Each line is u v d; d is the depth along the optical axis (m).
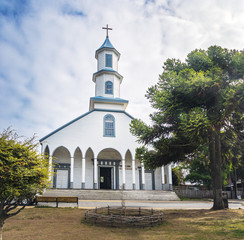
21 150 6.87
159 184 32.25
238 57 15.23
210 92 14.30
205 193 32.31
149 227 10.59
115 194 26.58
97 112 31.28
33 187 6.74
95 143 30.02
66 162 30.52
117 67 35.91
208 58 15.85
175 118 16.06
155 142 17.09
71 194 25.59
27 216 13.02
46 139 28.67
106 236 8.96
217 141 16.61
